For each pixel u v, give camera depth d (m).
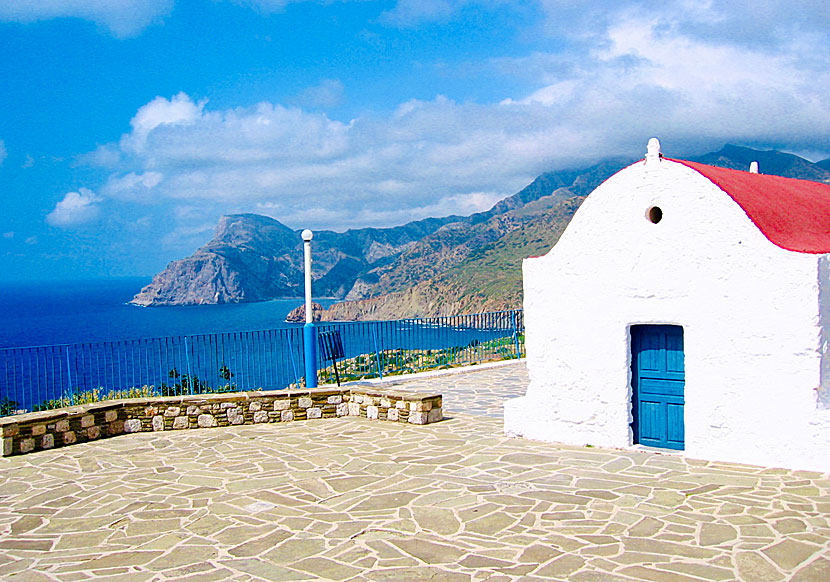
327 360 14.79
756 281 8.05
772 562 5.48
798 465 7.89
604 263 9.29
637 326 9.27
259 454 10.17
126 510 7.59
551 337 9.88
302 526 6.81
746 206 8.43
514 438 10.40
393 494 7.79
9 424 10.46
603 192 9.24
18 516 7.52
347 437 11.13
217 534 6.66
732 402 8.31
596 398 9.50
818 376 7.72
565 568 5.52
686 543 5.96
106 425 11.83
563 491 7.61
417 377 16.86
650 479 7.88
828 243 8.82
